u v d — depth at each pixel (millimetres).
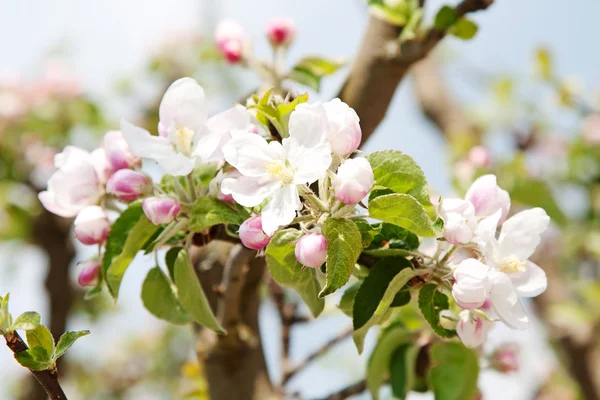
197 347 1275
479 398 1260
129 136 1112
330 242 1072
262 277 1267
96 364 2725
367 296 1104
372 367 1230
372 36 1271
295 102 1105
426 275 1112
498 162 1756
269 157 1083
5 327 1084
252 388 1265
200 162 1116
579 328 2082
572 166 2275
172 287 1153
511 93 2439
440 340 1230
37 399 2096
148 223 1129
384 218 1088
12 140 2205
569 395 2268
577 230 2264
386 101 1270
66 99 2277
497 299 1093
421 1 1291
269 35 1297
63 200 1152
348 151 1089
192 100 1119
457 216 1092
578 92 2086
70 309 2062
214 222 1109
